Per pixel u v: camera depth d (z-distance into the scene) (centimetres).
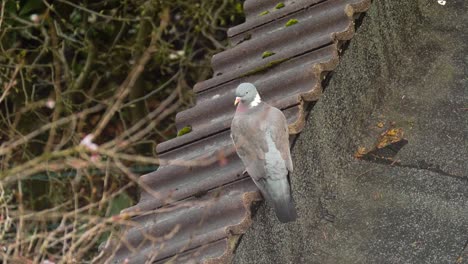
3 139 1888
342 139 1137
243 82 1141
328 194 1104
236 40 1229
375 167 1127
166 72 2066
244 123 1003
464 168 1100
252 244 989
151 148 2011
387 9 1231
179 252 979
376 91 1202
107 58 1986
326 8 1170
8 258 1046
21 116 1905
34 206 1831
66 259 1025
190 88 2084
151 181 1088
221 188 1018
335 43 1091
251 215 985
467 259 995
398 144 1145
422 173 1105
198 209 1013
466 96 1185
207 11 1933
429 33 1282
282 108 1049
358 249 1041
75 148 1057
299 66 1105
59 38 1948
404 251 1023
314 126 1089
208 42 2061
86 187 1723
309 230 1073
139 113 2041
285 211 956
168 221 1024
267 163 973
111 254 1027
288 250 1039
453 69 1223
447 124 1155
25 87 1822
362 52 1179
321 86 1066
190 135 1105
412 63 1246
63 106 1855
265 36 1182
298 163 1059
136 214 1017
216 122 1112
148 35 1948
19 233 1042
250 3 1270
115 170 1633
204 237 964
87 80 2012
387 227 1054
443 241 1022
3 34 1734
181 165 1079
